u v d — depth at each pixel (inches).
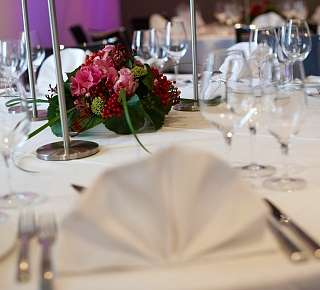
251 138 46.3
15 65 82.6
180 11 266.2
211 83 42.3
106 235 27.1
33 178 43.5
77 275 26.6
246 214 28.5
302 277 26.2
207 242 27.7
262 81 58.6
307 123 57.9
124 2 298.8
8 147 38.9
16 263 28.0
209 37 195.2
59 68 47.1
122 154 49.9
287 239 28.9
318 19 247.9
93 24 272.2
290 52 73.5
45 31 218.5
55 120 53.6
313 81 83.0
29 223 32.5
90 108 54.3
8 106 41.8
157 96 56.5
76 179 42.9
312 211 33.9
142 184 28.1
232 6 244.5
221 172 29.1
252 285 25.8
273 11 213.6
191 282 25.8
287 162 41.4
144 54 91.1
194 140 53.3
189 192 28.4
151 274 26.5
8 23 202.8
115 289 25.6
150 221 27.6
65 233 27.4
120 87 53.1
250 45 73.8
